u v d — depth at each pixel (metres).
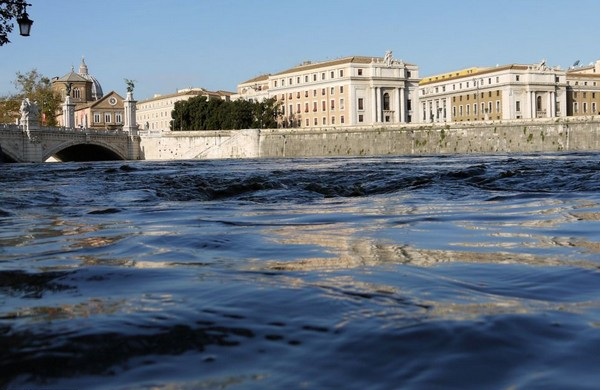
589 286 3.62
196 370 2.30
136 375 2.25
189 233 6.30
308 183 14.94
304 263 4.46
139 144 119.81
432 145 96.00
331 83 151.12
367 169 23.00
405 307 3.12
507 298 3.33
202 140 116.62
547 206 9.02
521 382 2.17
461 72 185.75
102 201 11.34
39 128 94.00
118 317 2.95
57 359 2.40
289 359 2.40
